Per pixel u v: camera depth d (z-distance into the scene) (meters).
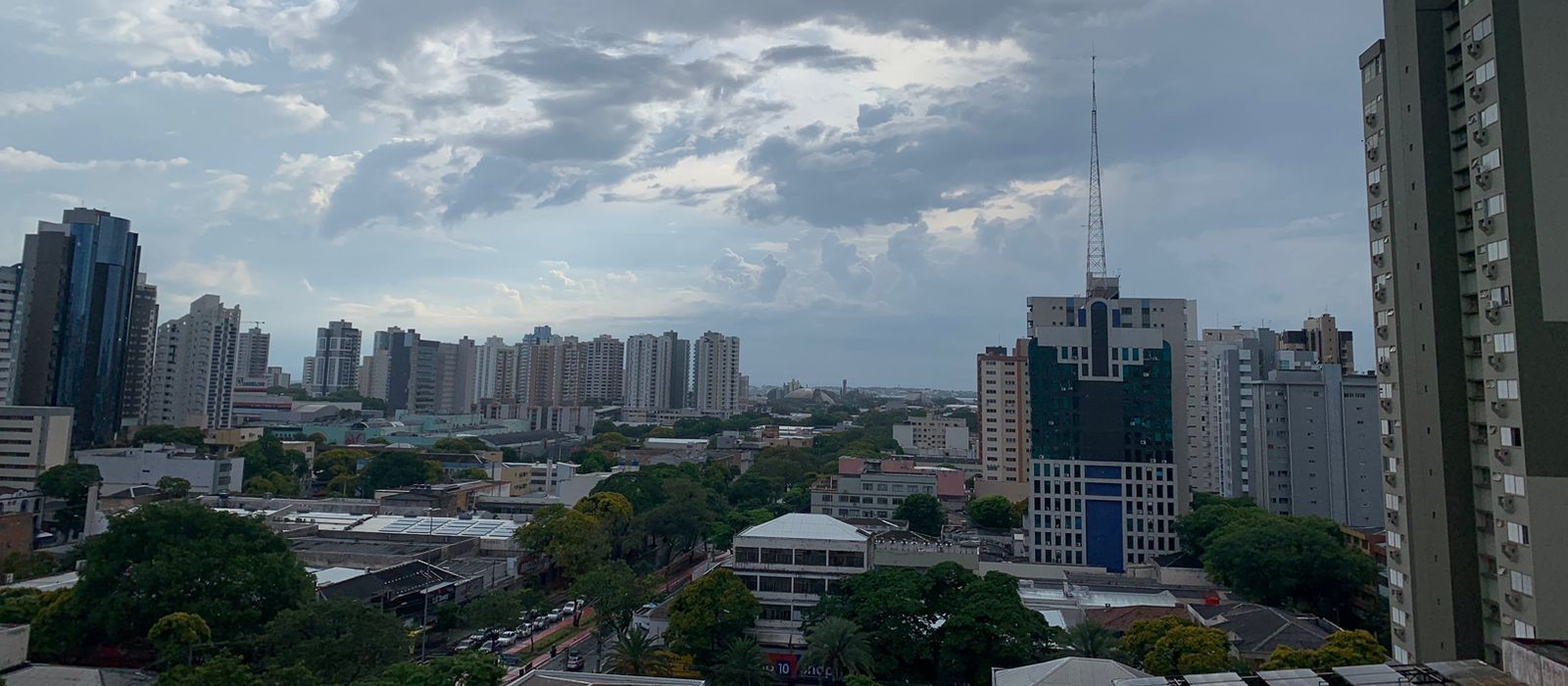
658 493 170.25
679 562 156.25
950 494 195.62
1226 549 115.94
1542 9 60.06
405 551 129.38
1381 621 104.19
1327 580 109.75
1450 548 66.31
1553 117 59.25
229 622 78.69
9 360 178.50
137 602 78.38
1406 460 69.75
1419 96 69.44
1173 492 145.38
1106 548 145.50
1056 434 148.88
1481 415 65.81
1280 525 115.56
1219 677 44.38
